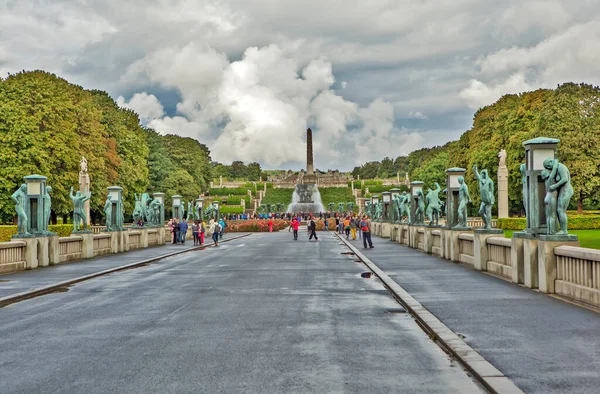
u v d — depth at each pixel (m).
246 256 30.97
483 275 19.05
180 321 11.60
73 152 55.41
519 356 8.30
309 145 153.75
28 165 51.09
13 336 10.40
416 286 16.27
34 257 23.61
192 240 54.28
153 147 91.62
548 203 14.55
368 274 20.73
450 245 25.16
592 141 57.50
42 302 14.62
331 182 164.88
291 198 150.50
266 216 106.44
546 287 14.46
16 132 51.50
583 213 58.94
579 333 9.78
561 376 7.32
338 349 9.09
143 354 8.89
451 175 25.55
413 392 6.95
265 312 12.58
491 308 12.37
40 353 9.09
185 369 8.01
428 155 171.25
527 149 15.77
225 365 8.19
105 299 14.98
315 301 14.21
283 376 7.62
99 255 31.58
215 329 10.74
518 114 68.50
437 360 8.40
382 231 51.41
